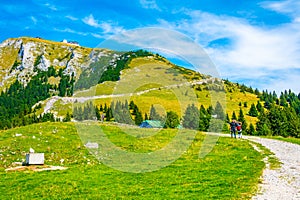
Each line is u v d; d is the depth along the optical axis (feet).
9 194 68.33
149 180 76.74
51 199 64.03
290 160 100.94
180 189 67.77
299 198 58.29
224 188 66.74
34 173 86.02
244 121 386.32
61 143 130.21
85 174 83.87
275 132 310.04
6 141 132.36
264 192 62.49
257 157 105.91
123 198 62.90
